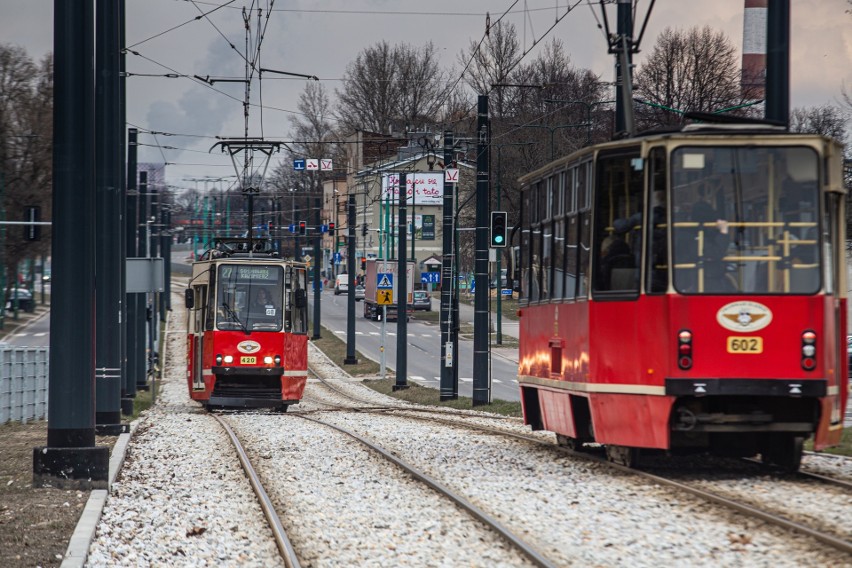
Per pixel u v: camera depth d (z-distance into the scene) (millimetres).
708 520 19906
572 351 28734
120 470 30531
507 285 36125
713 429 25422
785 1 31422
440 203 180000
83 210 26078
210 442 38875
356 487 26109
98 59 47156
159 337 119688
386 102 181375
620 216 26391
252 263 58969
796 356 24797
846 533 18344
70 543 18812
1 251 110062
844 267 26375
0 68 107062
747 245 25062
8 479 27844
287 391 58719
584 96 127062
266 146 65938
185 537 20219
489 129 62844
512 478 26781
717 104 123500
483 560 17312
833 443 25828
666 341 25109
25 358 51156
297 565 16891
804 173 25125
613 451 28125
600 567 16422
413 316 178375
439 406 69250
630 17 34250
